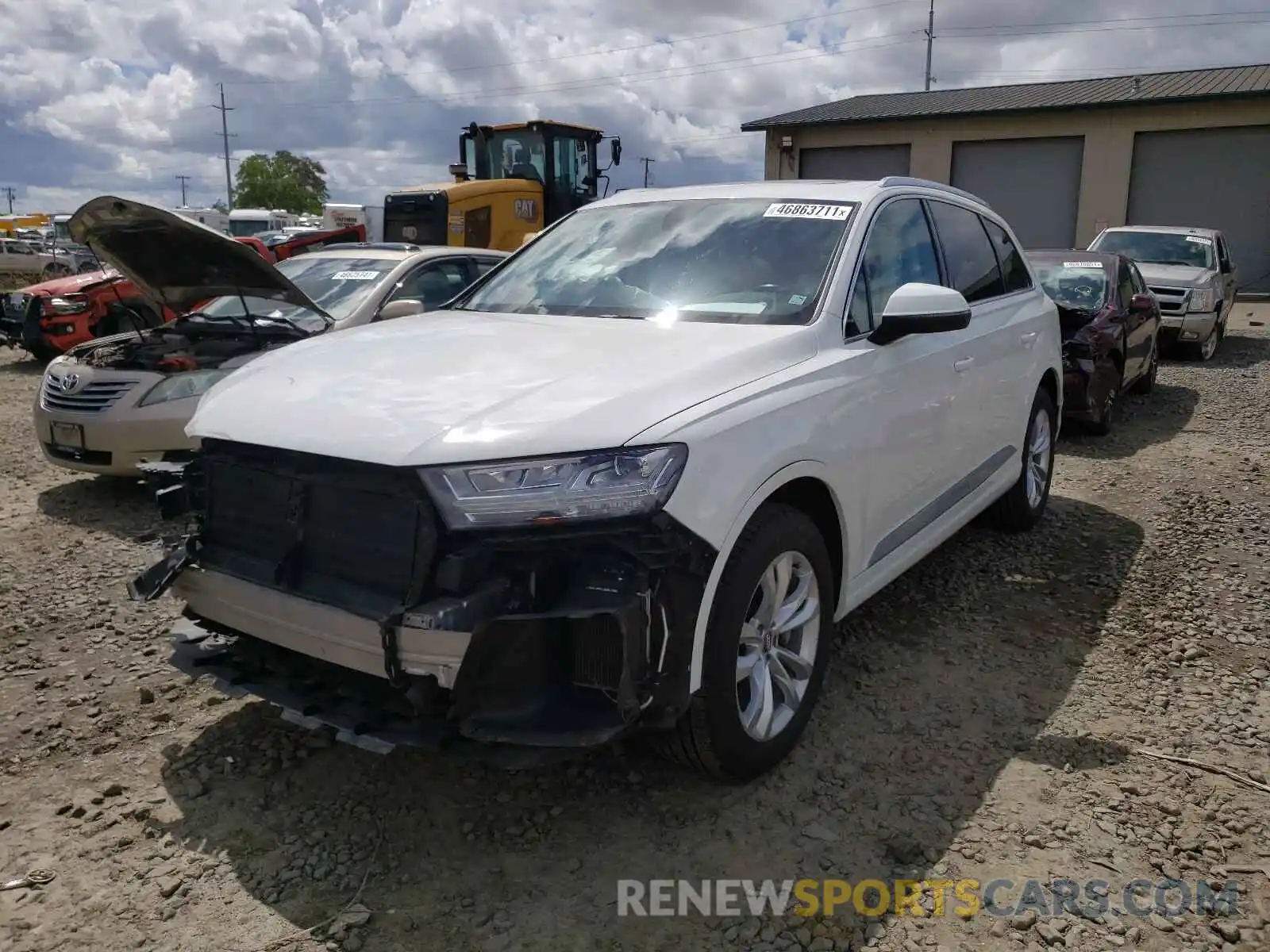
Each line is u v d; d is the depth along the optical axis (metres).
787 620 3.22
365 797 3.11
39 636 4.29
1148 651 4.18
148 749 3.38
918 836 2.92
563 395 2.78
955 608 4.65
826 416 3.24
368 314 6.92
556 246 4.44
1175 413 9.56
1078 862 2.80
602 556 2.62
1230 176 22.41
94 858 2.80
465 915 2.59
